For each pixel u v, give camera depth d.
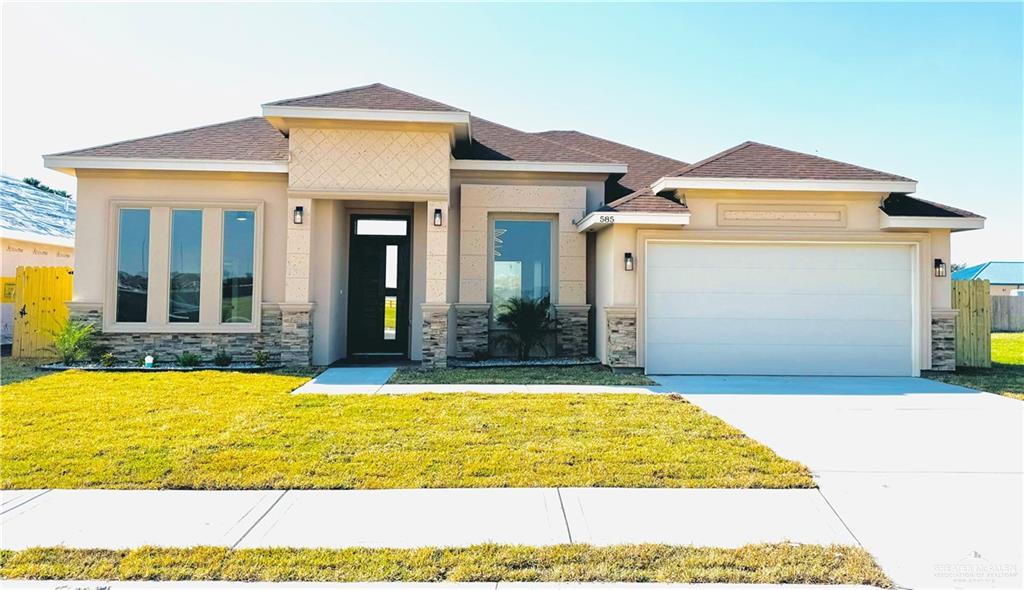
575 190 14.07
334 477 5.47
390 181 12.34
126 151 12.66
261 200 12.88
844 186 12.14
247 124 14.49
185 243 12.91
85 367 12.02
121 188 12.74
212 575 3.71
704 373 12.33
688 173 12.36
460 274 13.79
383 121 12.09
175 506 4.85
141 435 6.80
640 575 3.75
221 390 9.61
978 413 8.48
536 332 13.55
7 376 11.04
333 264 13.26
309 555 3.98
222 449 6.31
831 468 5.91
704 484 5.38
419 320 13.84
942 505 4.97
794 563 3.90
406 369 12.30
